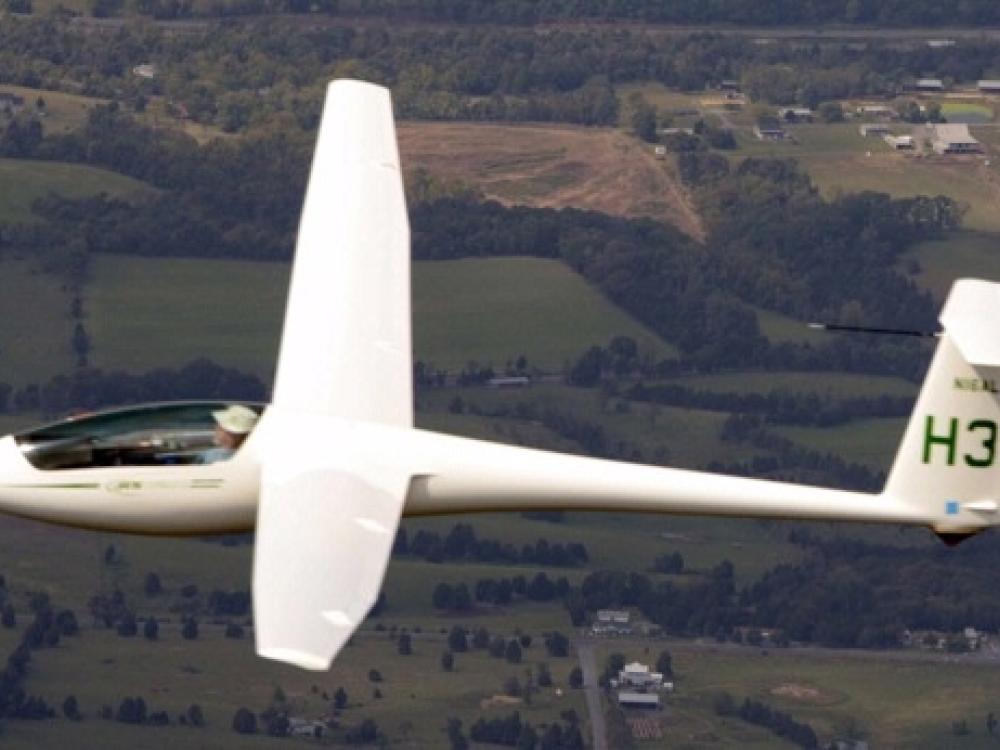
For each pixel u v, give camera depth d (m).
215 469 82.50
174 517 83.06
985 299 81.38
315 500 79.31
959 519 86.38
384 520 79.62
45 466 82.56
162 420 82.81
